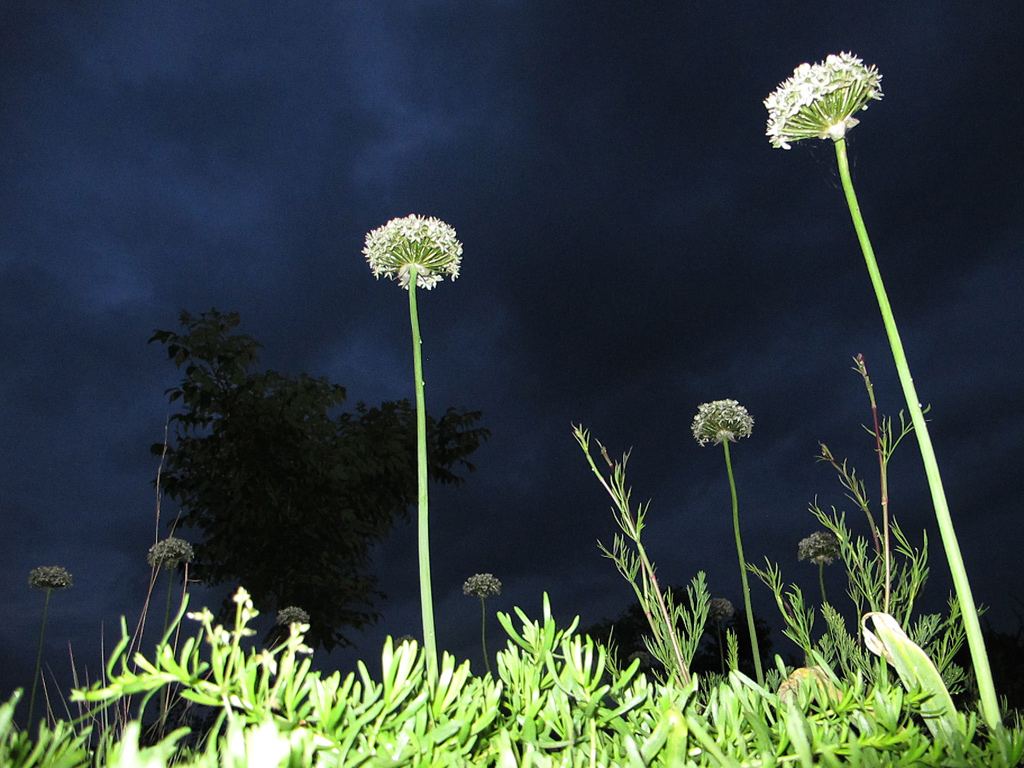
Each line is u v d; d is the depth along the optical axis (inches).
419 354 97.8
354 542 417.7
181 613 34.6
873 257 72.1
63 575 269.4
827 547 170.1
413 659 37.7
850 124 81.8
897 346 67.8
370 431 448.8
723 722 39.0
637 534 106.4
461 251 110.0
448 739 35.6
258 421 396.5
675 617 111.5
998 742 37.5
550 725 37.5
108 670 32.4
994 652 184.9
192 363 402.0
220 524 390.3
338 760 33.4
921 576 100.2
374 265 108.5
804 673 45.8
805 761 32.0
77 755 34.5
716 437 172.1
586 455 110.9
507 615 41.4
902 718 41.1
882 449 102.1
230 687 34.3
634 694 40.2
